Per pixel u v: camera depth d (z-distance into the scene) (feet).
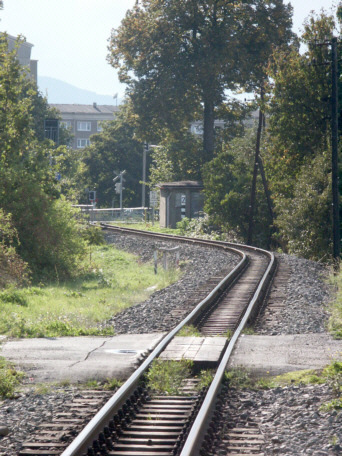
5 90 323.57
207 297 201.16
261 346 136.46
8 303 203.51
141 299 230.68
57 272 298.35
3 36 328.29
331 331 156.56
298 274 282.77
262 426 84.28
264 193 582.35
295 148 475.72
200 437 76.84
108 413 82.74
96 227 399.44
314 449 74.64
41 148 327.88
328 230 406.41
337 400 92.84
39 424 84.12
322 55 465.47
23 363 122.31
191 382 108.27
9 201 304.50
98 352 132.67
